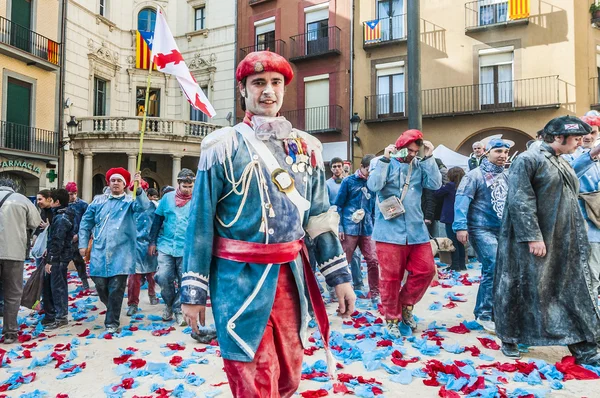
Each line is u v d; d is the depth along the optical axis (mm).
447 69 19297
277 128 2105
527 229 3859
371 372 3803
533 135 17875
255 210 2061
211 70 24031
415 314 5719
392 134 20078
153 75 24188
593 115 5086
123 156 23375
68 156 21031
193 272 2020
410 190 4668
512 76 18469
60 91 20828
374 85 20500
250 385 1937
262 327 1983
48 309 5840
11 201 5215
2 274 5133
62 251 5836
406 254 4676
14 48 18875
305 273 2230
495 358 4020
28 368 4188
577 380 3490
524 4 17891
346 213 6551
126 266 5484
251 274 2035
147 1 24391
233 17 23688
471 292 6980
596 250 4930
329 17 21266
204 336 4871
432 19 19578
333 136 21141
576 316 3799
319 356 4219
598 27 17969
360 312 5965
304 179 2182
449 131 19219
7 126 19109
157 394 3463
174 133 20984
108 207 5617
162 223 6039
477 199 5020
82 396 3533
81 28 21734
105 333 5250
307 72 21812
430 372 3627
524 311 3961
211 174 2072
